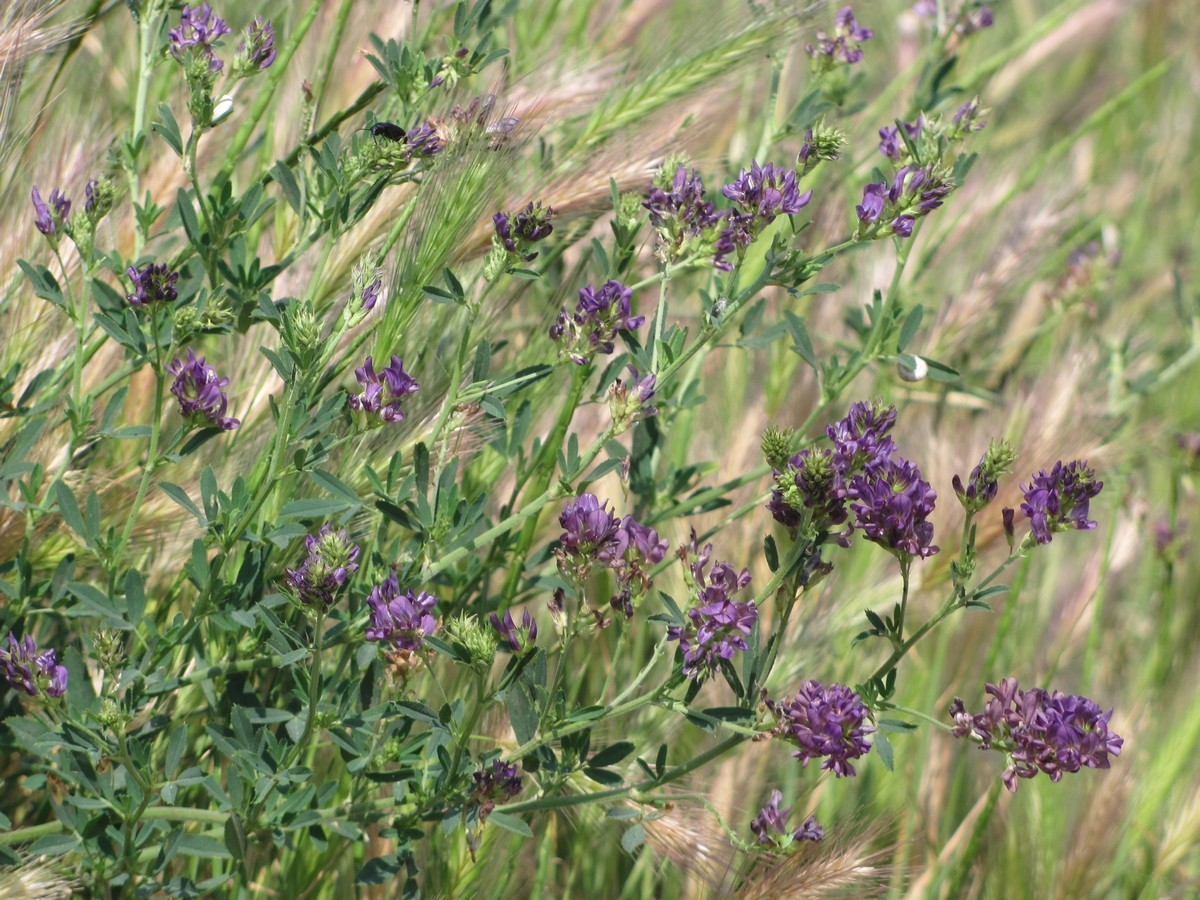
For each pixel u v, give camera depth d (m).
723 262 1.48
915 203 1.47
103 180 1.48
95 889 1.46
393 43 1.51
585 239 1.60
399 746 1.47
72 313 1.47
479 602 1.53
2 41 1.51
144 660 1.47
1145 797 1.66
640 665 1.62
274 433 1.48
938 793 1.66
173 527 1.52
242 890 1.50
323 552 1.43
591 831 1.58
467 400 1.47
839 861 1.50
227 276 1.50
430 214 1.48
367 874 1.46
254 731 1.47
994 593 1.44
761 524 1.63
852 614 1.66
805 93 1.61
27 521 1.48
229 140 1.59
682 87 1.59
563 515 1.44
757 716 1.45
